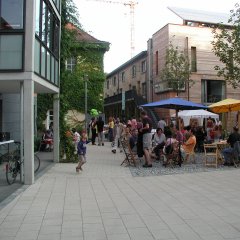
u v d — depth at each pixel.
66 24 17.64
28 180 11.05
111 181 11.52
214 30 27.30
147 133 14.64
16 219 7.29
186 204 8.36
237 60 24.05
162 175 12.62
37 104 24.91
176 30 32.50
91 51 30.62
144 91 39.03
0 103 17.73
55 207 8.23
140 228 6.61
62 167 14.84
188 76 29.86
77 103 30.09
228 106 18.38
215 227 6.62
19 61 11.14
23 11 11.15
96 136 29.34
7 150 14.55
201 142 20.08
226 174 12.69
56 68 15.94
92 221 7.10
